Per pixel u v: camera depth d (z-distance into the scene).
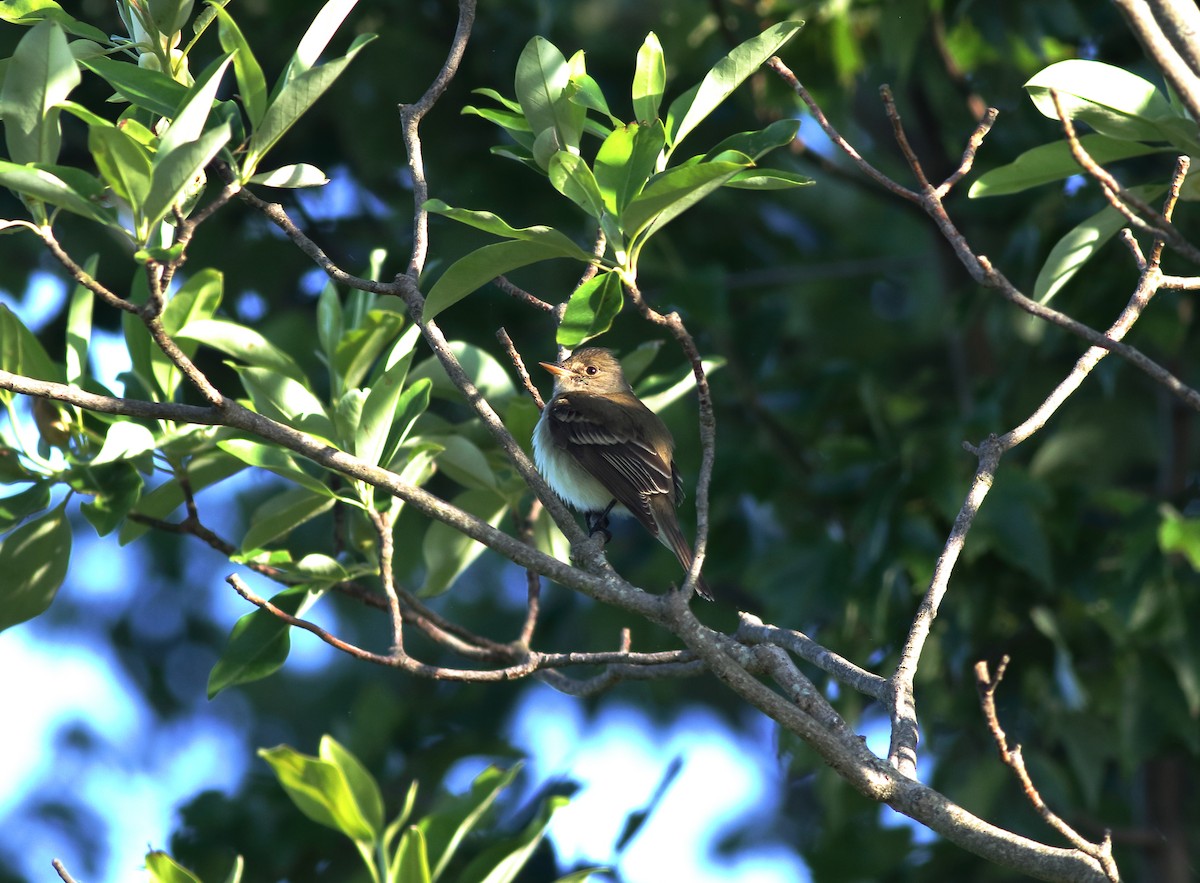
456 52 7.41
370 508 7.31
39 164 6.10
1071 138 5.96
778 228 17.83
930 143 15.34
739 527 14.28
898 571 12.20
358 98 14.66
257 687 18.66
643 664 6.89
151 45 7.13
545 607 16.73
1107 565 12.09
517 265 6.65
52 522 8.30
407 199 15.02
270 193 15.09
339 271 6.95
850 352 18.44
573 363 11.70
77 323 8.63
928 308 18.88
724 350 13.75
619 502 11.16
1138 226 6.03
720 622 14.27
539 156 6.80
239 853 10.80
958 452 11.90
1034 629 12.23
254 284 15.18
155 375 8.59
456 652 8.41
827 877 12.37
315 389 13.10
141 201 6.15
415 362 13.71
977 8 14.08
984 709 5.48
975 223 14.63
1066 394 6.64
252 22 14.22
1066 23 13.84
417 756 11.66
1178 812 13.26
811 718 5.83
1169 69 5.57
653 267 13.79
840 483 12.57
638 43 14.48
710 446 6.40
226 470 8.88
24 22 7.17
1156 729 11.66
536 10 14.28
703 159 6.95
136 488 8.27
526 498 9.95
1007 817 12.12
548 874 10.45
